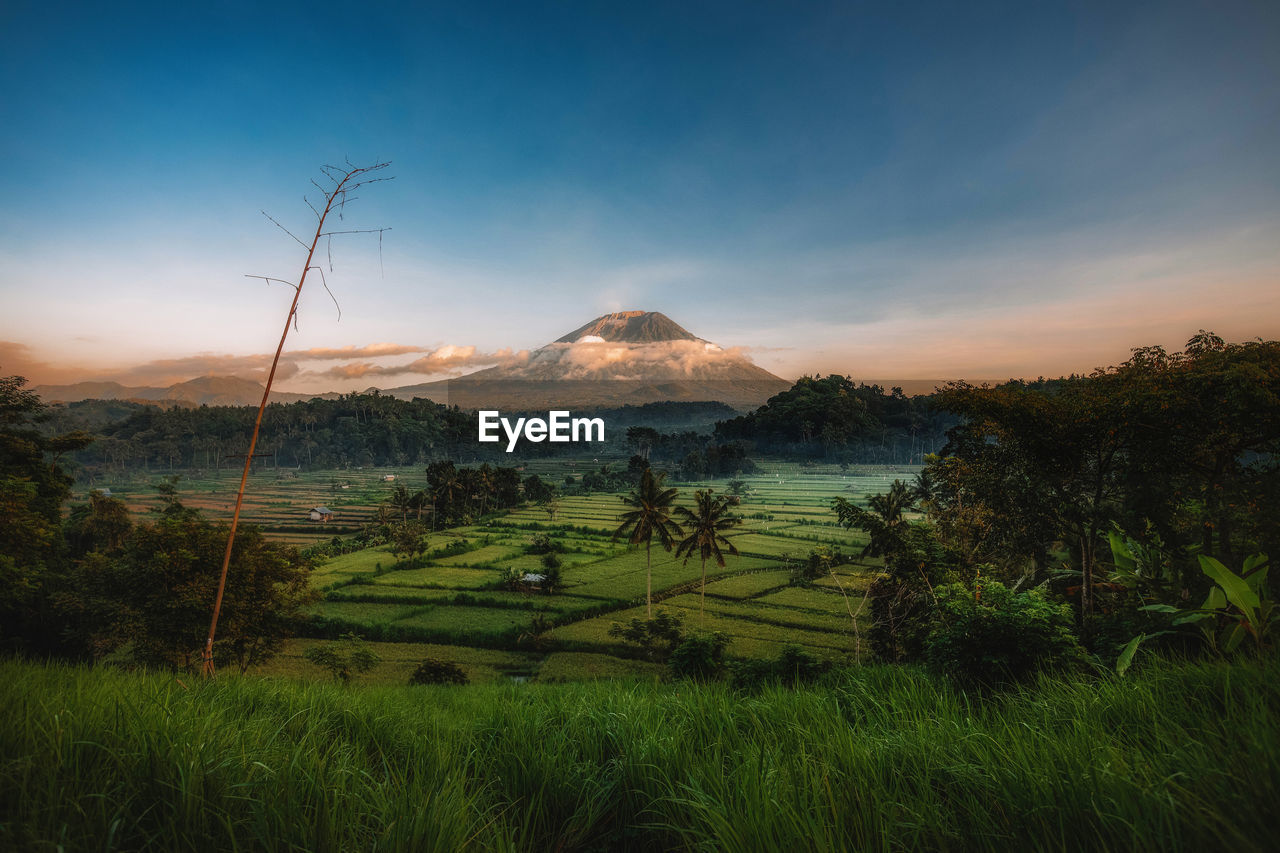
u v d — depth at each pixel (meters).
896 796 2.76
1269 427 9.73
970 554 23.06
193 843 2.21
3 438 27.05
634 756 3.61
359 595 55.12
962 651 6.46
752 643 40.41
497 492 116.56
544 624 46.19
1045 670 6.14
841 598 51.84
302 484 178.25
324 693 5.88
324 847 2.27
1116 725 3.47
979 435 16.55
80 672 5.61
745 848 2.31
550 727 4.51
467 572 64.88
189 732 3.08
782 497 124.88
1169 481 11.53
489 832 2.73
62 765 2.59
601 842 3.21
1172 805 2.10
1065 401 13.28
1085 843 2.24
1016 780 2.64
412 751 4.08
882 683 6.07
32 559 24.78
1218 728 2.92
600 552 75.25
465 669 39.44
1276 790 2.12
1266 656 4.19
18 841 2.09
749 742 3.90
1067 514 13.83
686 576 61.31
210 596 22.36
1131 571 9.21
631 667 39.38
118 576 23.39
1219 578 5.08
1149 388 11.27
